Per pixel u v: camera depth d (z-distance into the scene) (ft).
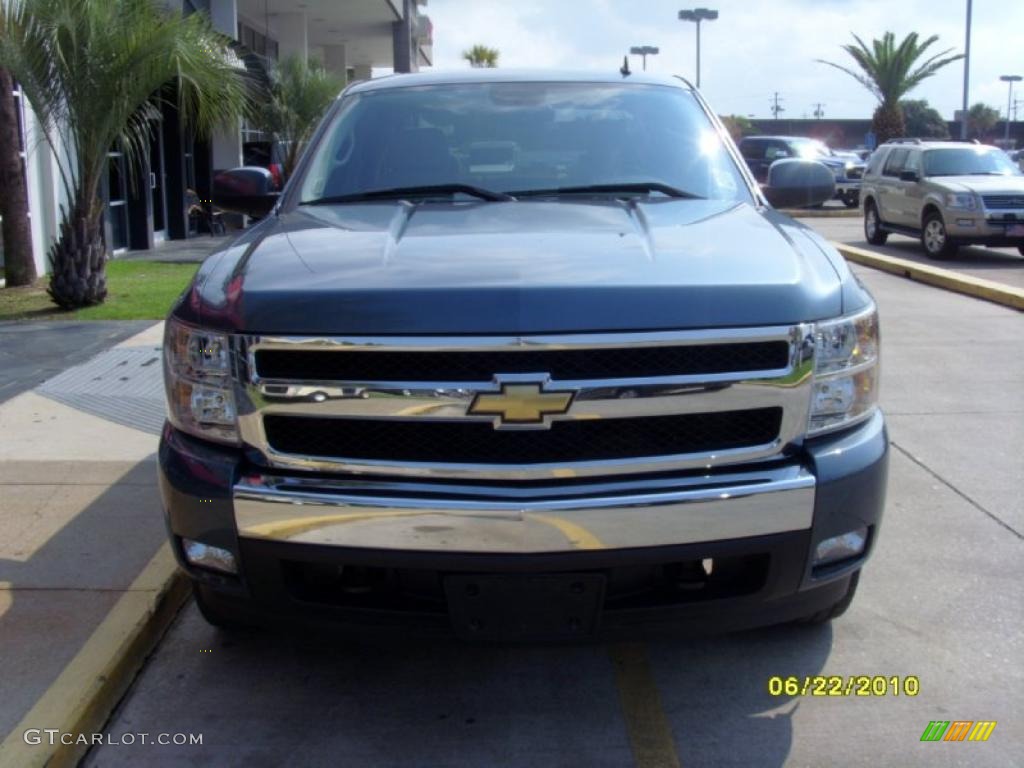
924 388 25.55
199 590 11.76
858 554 10.89
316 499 9.93
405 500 9.82
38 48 32.14
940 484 18.66
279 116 69.92
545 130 15.30
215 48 36.40
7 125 38.63
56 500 17.16
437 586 10.26
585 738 11.16
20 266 39.88
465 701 11.89
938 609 13.87
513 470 9.86
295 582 10.51
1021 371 27.27
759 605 10.57
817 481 10.19
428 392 9.74
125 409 22.68
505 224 12.25
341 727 11.40
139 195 55.83
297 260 10.93
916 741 11.03
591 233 11.73
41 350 28.73
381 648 13.01
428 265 10.48
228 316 10.21
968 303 38.47
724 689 12.05
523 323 9.64
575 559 9.82
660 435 10.04
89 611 13.29
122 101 34.12
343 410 9.91
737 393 9.96
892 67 127.54
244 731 11.35
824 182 16.57
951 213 52.29
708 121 15.87
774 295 10.10
